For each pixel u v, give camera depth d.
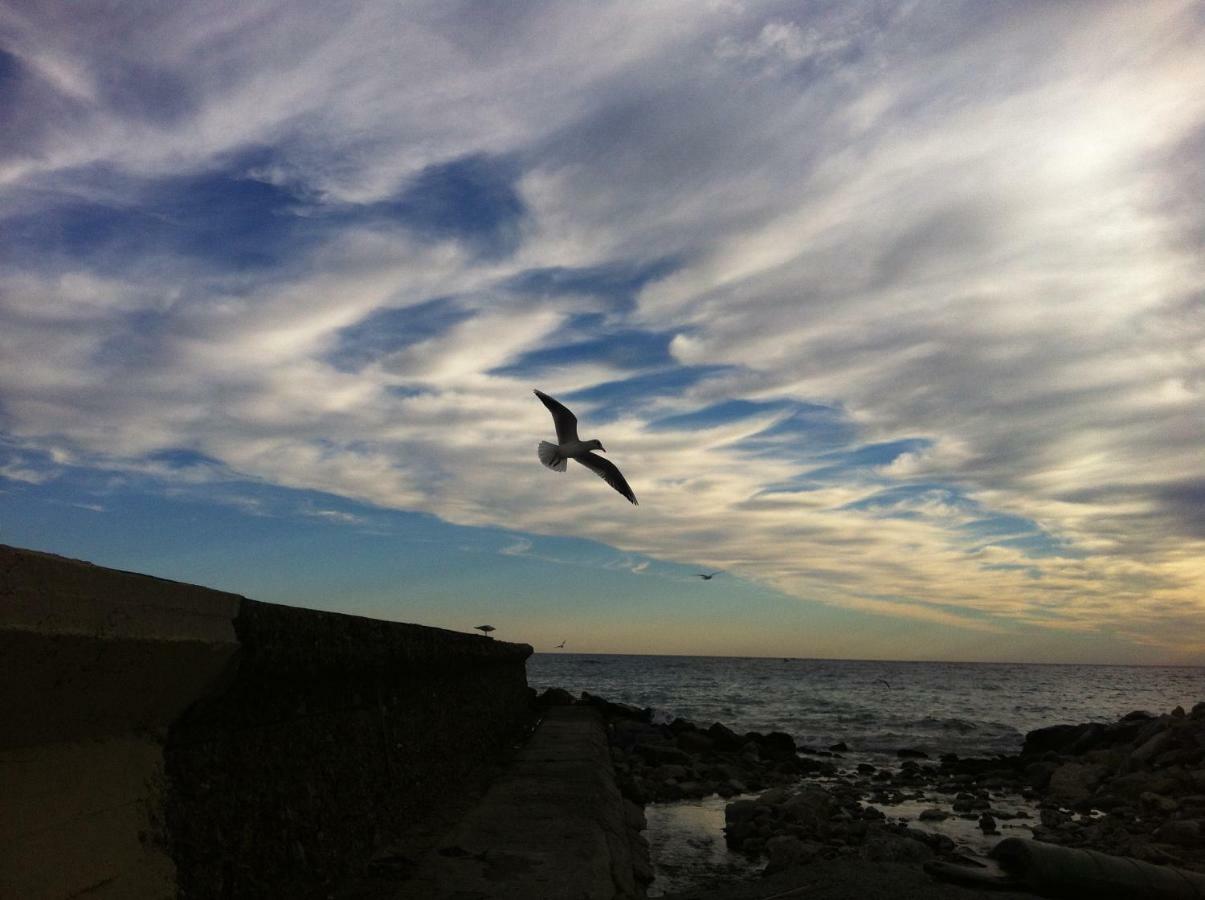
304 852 5.67
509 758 14.11
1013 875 8.91
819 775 21.25
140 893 3.51
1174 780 16.02
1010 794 18.56
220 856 4.46
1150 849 11.00
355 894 6.22
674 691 68.06
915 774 21.52
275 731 5.36
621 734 24.06
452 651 10.37
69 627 2.85
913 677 112.44
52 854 2.97
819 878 8.99
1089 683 113.81
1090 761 20.06
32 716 2.87
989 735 34.34
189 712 4.12
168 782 3.97
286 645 5.03
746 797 17.23
